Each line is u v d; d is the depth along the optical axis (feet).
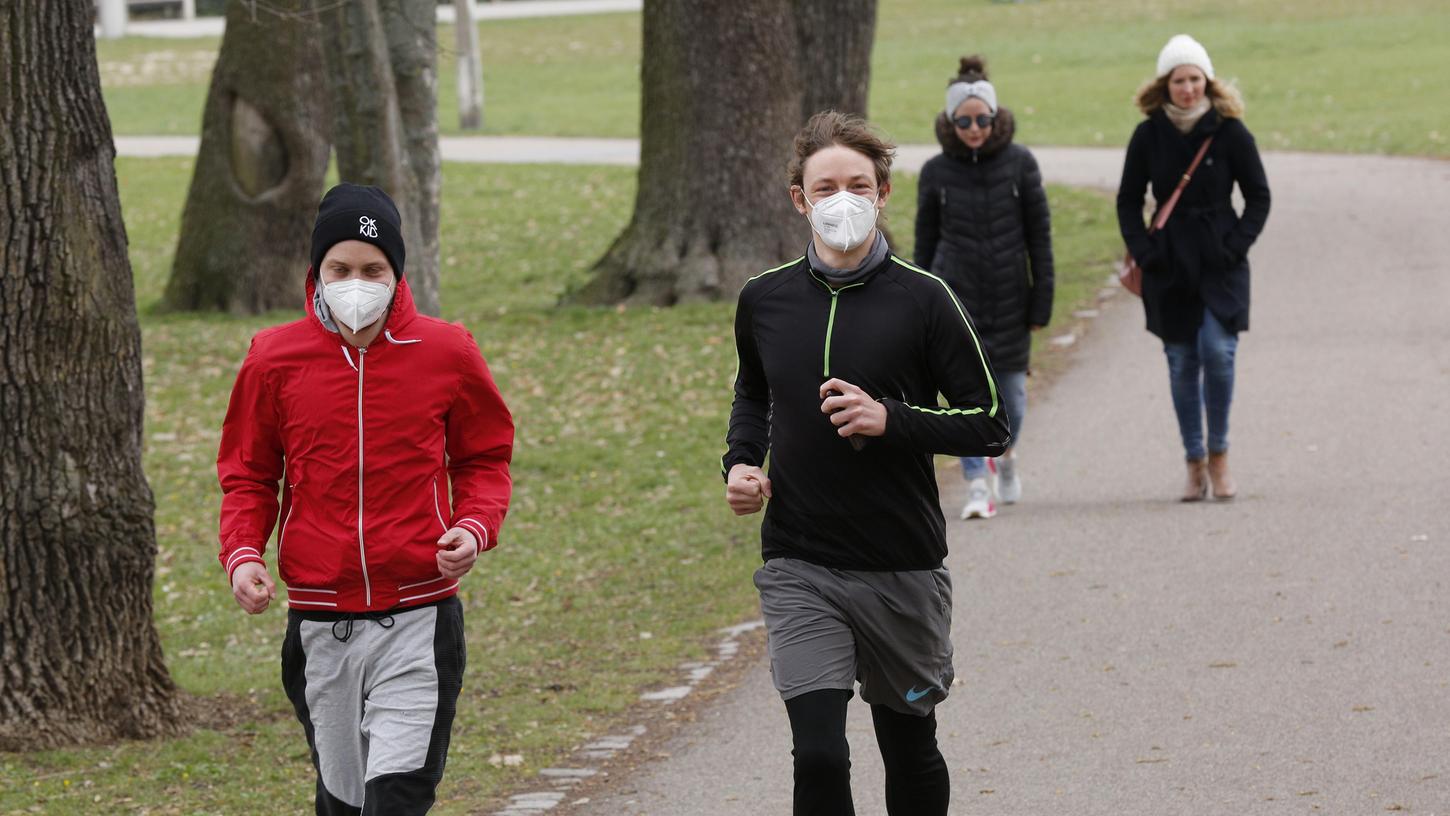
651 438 81.87
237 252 130.52
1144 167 57.52
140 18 492.95
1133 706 41.04
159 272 150.20
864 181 28.94
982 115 56.44
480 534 27.91
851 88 115.14
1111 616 48.29
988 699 42.55
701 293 111.04
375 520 27.73
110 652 45.34
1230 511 57.88
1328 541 53.42
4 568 44.14
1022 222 57.52
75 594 44.75
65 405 44.04
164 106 296.51
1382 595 47.80
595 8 447.42
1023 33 335.47
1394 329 87.40
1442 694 39.91
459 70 243.40
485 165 196.24
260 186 130.62
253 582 27.76
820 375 28.73
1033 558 54.70
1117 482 63.77
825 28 114.32
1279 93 223.30
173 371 103.86
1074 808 34.99
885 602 28.84
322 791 28.94
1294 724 38.78
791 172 29.68
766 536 29.76
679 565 61.41
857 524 28.58
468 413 28.60
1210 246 56.75
